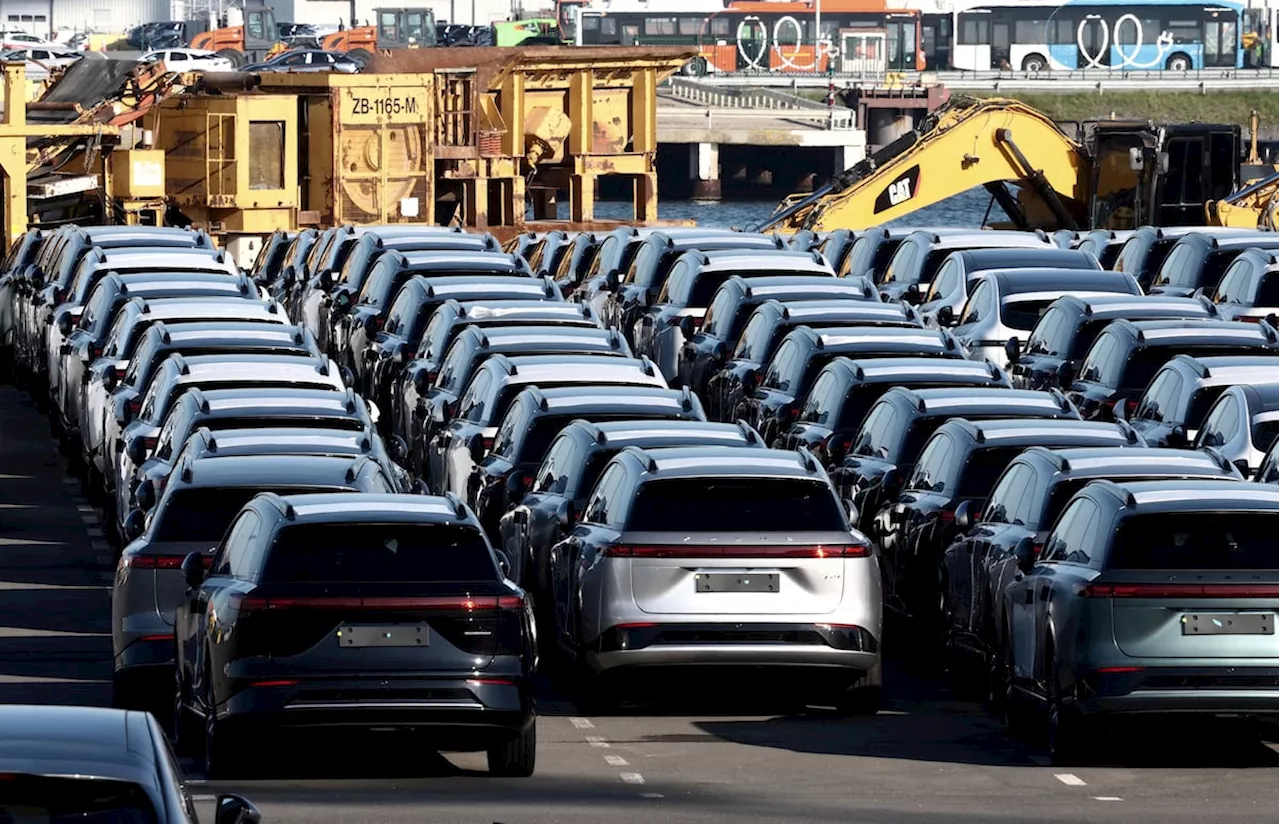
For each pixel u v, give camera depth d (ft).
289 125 490.49
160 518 150.30
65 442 282.56
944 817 119.34
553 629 158.71
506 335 230.27
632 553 145.18
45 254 355.36
